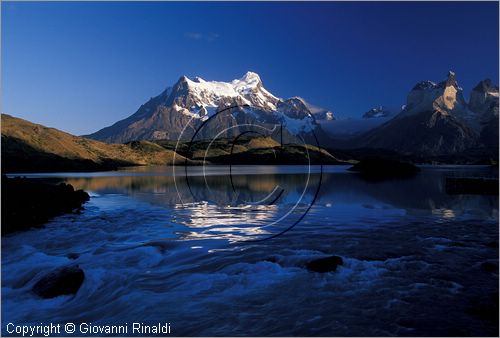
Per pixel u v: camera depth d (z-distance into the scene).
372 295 10.98
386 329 9.08
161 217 25.72
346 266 13.48
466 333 8.88
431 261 14.18
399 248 16.23
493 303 10.42
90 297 11.27
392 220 23.50
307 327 9.21
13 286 12.38
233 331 9.09
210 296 11.07
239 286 11.77
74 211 28.52
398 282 11.96
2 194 26.31
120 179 73.19
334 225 21.81
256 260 14.52
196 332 9.09
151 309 10.32
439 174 93.25
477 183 46.19
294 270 13.13
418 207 29.77
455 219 23.73
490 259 14.44
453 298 10.77
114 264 14.29
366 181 63.47
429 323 9.34
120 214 27.23
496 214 25.97
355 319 9.59
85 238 19.19
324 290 11.36
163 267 13.88
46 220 24.50
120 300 10.95
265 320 9.59
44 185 35.06
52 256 15.48
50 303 10.95
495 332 8.91
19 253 16.27
